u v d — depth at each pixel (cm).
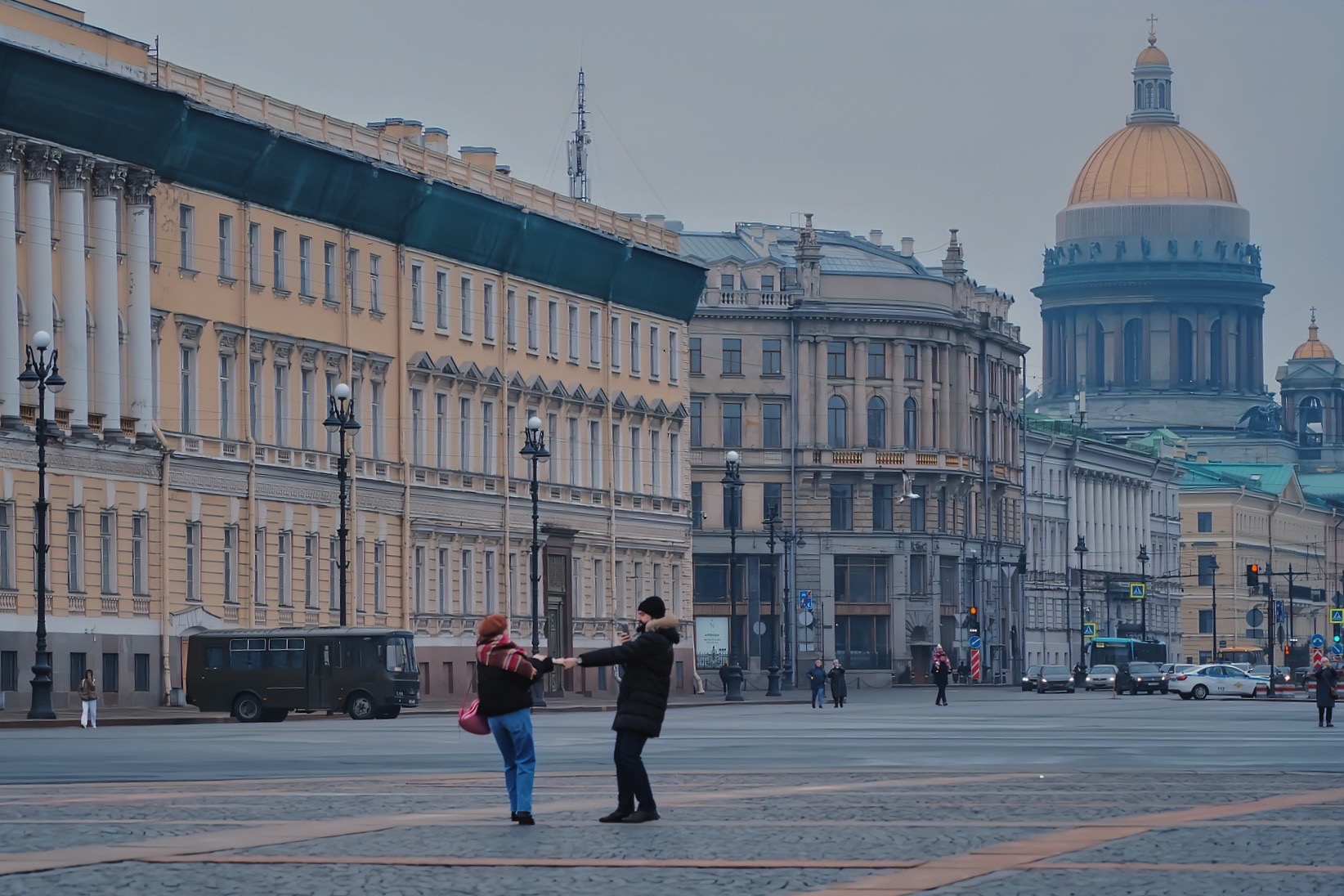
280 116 12262
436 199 13588
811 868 2858
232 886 2702
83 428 10700
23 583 10306
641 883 2725
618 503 16325
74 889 2669
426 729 8569
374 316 13275
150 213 11269
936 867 2859
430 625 13750
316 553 12644
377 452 13338
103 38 10900
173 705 11225
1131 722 9775
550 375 15350
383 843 3212
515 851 3100
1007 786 4531
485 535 14412
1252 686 16888
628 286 16375
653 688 3566
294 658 10281
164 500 11269
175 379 11494
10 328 10319
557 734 7894
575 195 18862
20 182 10462
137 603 11100
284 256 12444
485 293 14575
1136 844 3130
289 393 12475
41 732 8231
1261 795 4225
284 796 4200
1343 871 2800
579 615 15662
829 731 8406
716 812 3800
